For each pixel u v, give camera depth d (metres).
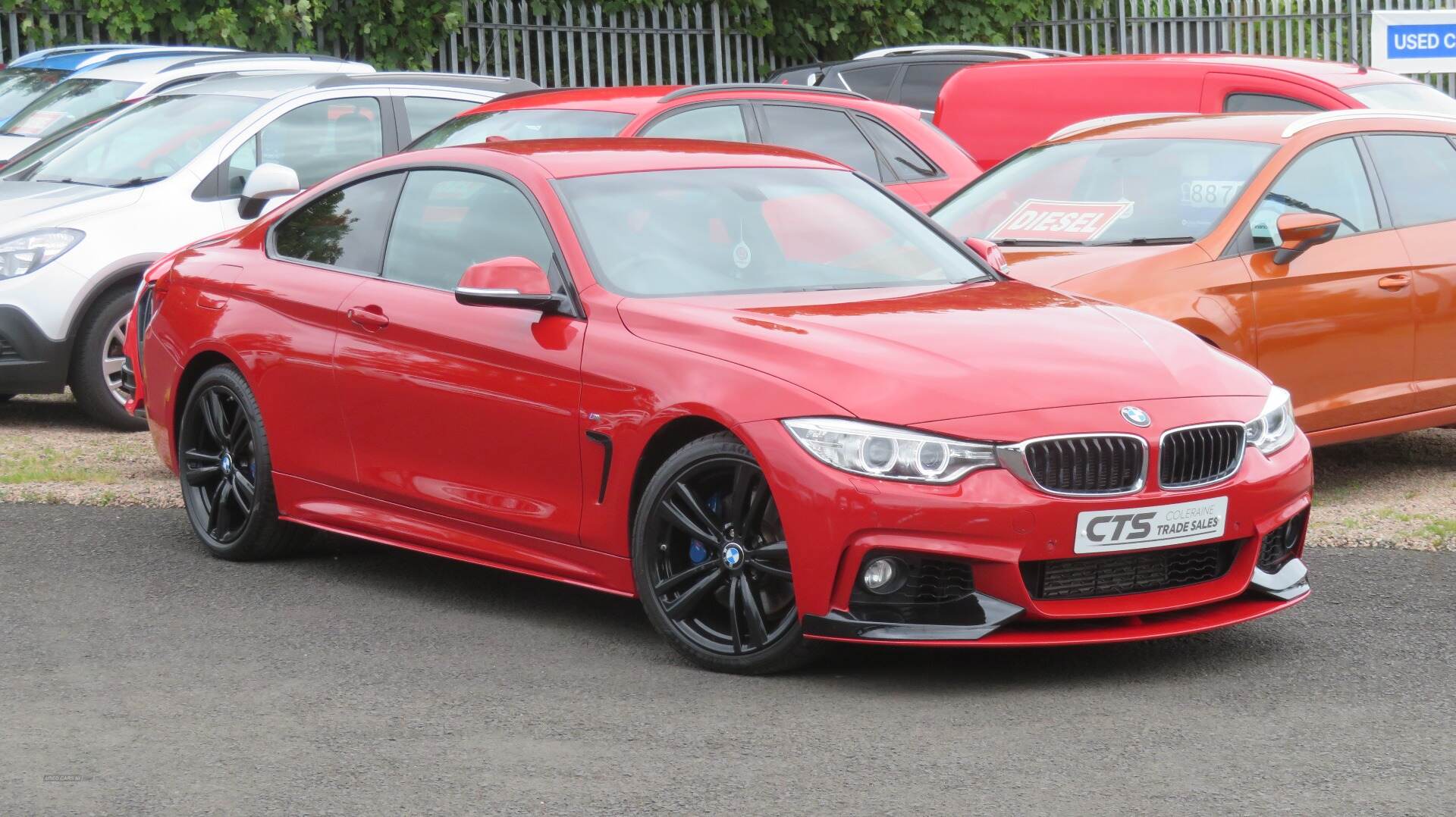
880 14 23.02
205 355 6.98
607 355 5.48
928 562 4.89
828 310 5.54
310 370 6.45
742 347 5.23
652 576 5.35
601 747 4.55
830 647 5.16
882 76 18.19
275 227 6.98
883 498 4.83
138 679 5.19
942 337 5.29
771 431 4.98
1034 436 4.89
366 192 6.66
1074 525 4.91
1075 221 8.15
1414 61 17.50
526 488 5.75
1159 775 4.28
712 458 5.17
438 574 6.62
